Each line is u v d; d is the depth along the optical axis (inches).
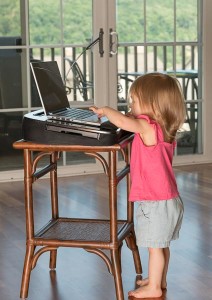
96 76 238.8
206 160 254.8
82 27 237.1
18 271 146.9
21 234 171.8
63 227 138.4
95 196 208.1
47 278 143.0
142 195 128.6
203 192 211.0
